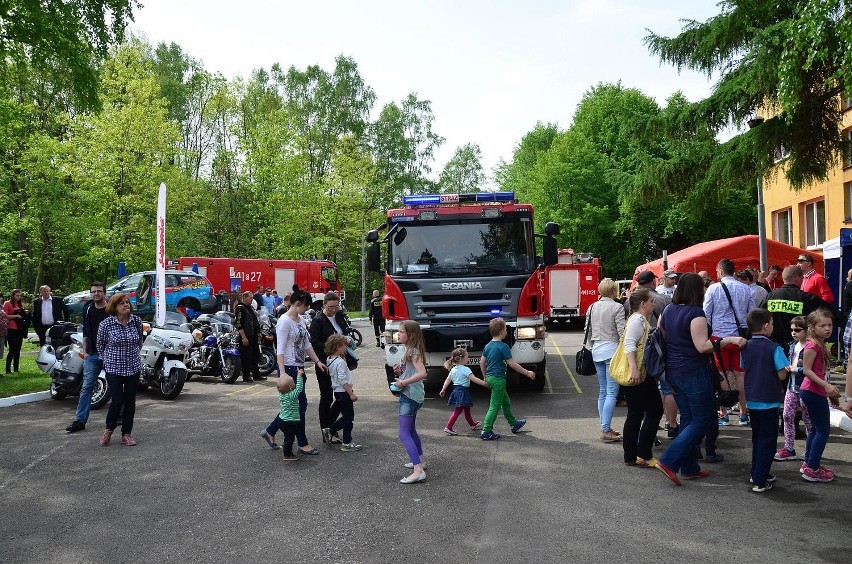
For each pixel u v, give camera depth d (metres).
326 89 59.69
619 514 5.66
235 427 9.85
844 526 5.30
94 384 9.91
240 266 33.66
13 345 15.96
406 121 62.91
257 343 15.48
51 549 5.11
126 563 4.81
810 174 14.80
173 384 12.37
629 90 51.81
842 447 7.86
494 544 5.01
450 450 8.17
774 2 14.79
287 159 48.09
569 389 12.95
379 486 6.67
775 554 4.74
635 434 7.25
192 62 58.59
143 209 39.31
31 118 36.84
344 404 8.32
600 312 8.59
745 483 6.53
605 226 48.31
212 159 51.91
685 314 6.56
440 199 12.43
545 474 6.98
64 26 16.33
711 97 15.92
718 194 16.20
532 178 52.41
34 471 7.44
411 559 4.75
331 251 56.47
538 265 12.38
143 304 25.80
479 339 11.71
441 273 12.01
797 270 8.84
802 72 12.52
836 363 13.72
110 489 6.71
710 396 6.49
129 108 37.44
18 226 35.59
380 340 23.08
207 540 5.24
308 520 5.67
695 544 4.95
